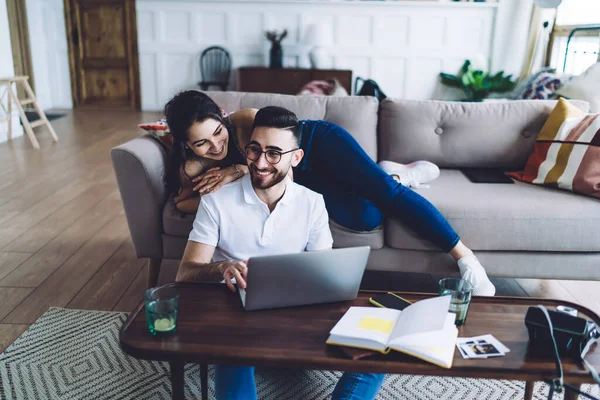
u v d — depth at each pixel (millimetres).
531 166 2299
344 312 1259
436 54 6219
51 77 6922
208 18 6289
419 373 1050
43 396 1578
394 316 1199
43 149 4758
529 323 1126
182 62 6488
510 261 2035
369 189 1947
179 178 1960
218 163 1854
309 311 1258
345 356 1077
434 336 1091
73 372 1696
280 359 1069
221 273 1329
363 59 6309
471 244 1998
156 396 1595
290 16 6211
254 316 1229
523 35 6008
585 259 2037
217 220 1457
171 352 1088
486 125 2439
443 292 1234
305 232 1502
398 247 2029
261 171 1356
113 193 3555
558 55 5395
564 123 2242
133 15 6625
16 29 6508
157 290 1253
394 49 6242
